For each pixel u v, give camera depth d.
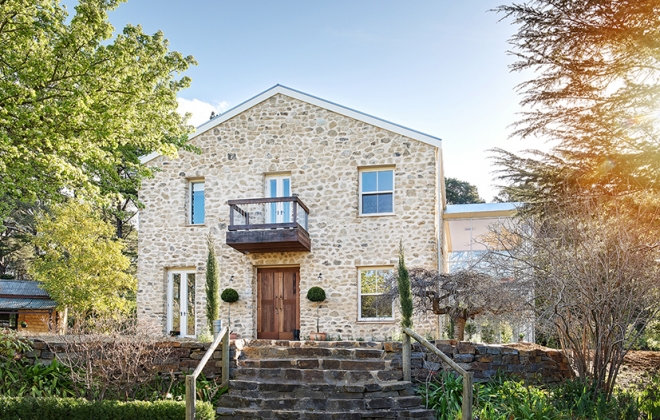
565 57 9.79
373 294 15.12
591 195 9.47
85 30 10.19
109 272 19.66
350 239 15.31
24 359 9.44
